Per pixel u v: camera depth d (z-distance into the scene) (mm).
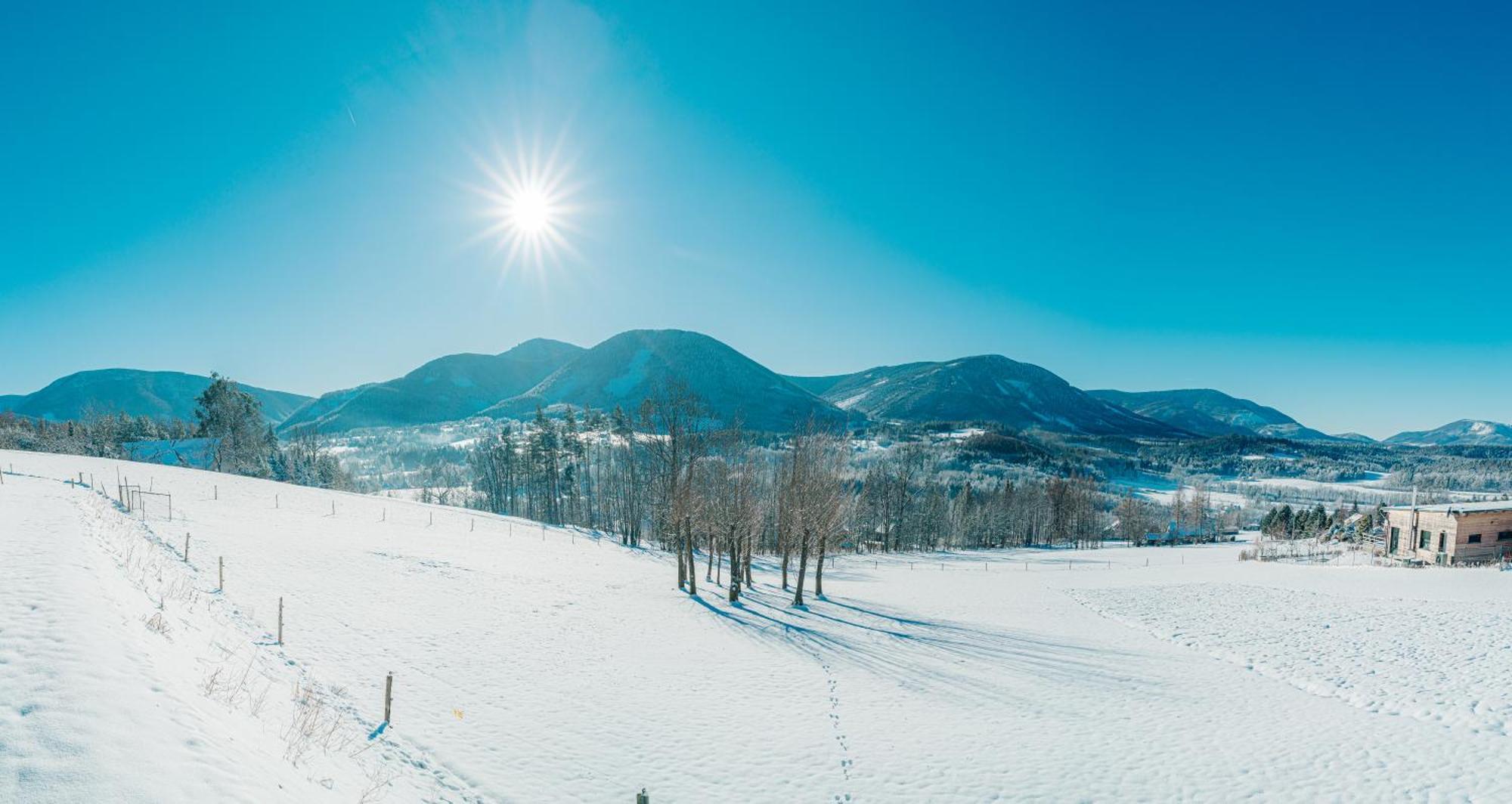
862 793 13938
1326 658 24625
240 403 93062
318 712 13766
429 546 43469
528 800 13070
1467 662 22797
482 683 19344
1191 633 30312
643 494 70438
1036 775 14812
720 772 14766
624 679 21031
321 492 62344
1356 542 62438
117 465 56000
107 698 8312
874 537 92500
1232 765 15227
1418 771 14648
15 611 10898
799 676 22453
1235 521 137750
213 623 17188
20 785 6277
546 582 37250
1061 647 27906
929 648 27188
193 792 7000
